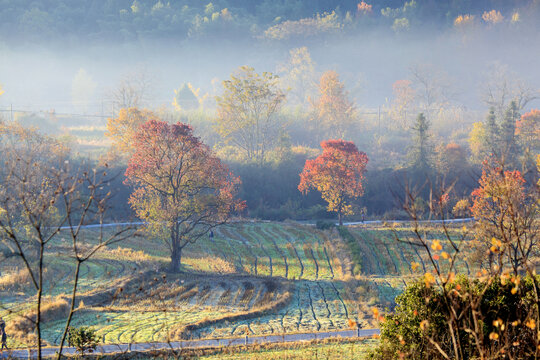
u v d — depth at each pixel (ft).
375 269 204.54
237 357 105.70
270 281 189.47
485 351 38.11
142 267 198.59
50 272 178.29
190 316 144.25
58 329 124.06
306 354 107.04
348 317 150.92
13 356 96.94
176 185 213.87
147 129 212.84
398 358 64.03
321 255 229.45
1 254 181.06
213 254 235.40
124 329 126.93
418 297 62.08
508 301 54.19
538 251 113.60
